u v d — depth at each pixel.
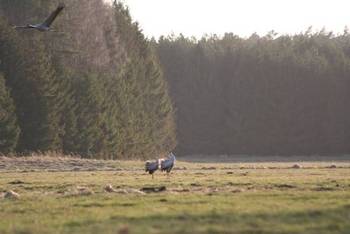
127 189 134.25
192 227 78.31
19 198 119.38
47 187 147.38
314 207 93.56
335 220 82.06
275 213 87.25
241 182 151.12
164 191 130.75
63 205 106.00
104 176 191.00
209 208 95.12
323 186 137.88
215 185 144.50
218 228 77.00
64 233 76.62
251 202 102.44
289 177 175.00
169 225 80.31
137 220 85.19
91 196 119.31
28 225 84.94
